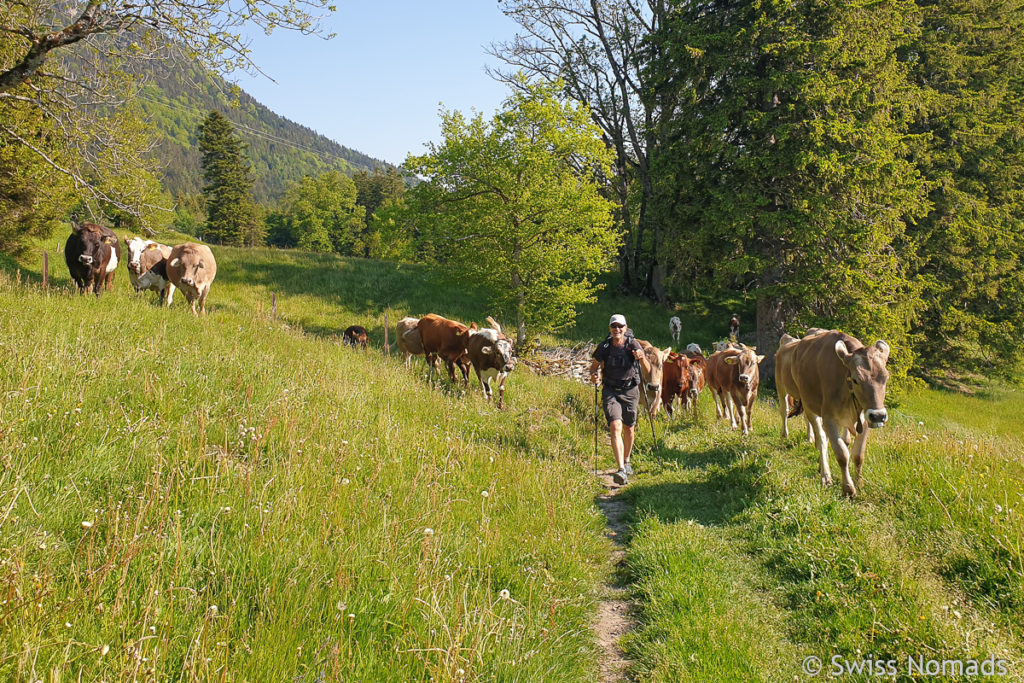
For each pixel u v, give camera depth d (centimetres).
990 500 579
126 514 370
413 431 740
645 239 3597
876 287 1956
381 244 2089
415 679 313
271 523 407
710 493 748
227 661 279
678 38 2289
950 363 2609
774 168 2041
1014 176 2533
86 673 261
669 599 468
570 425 1104
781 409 948
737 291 3472
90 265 1377
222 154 7456
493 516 561
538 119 1933
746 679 372
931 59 2519
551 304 2031
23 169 1645
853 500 650
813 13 2138
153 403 577
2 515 340
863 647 394
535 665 355
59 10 1073
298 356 974
